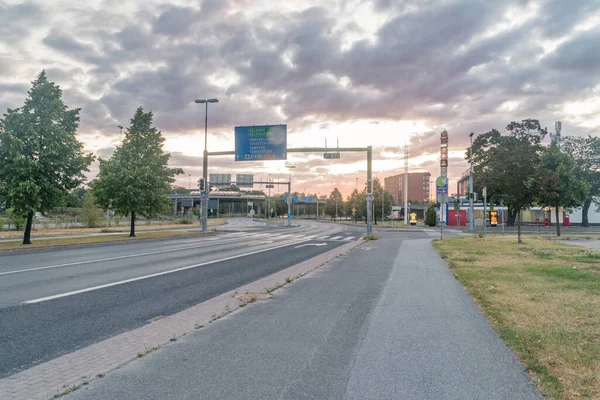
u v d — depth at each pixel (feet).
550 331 18.03
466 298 26.23
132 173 96.63
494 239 84.84
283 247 70.38
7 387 12.84
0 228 119.65
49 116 71.15
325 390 12.41
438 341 17.25
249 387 12.64
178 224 196.13
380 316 21.62
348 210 304.71
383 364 14.58
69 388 12.59
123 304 25.58
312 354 15.67
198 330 19.08
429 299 26.00
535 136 130.11
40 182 68.90
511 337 17.30
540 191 71.56
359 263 45.88
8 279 34.94
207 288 31.17
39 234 103.71
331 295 27.43
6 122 67.87
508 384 12.84
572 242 76.59
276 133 99.25
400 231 143.84
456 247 64.44
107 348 16.56
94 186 97.40
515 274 34.68
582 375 13.30
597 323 19.22
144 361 14.98
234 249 66.13
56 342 17.94
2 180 68.54
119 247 70.08
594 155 164.66
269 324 20.07
